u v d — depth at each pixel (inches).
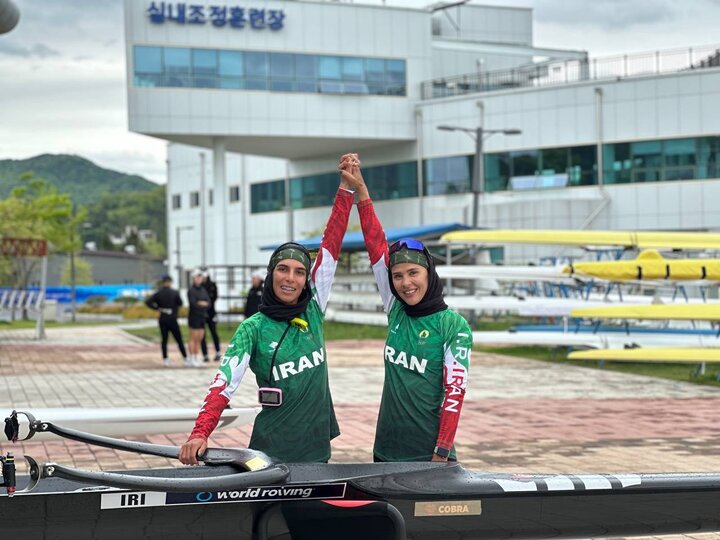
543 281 981.2
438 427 175.8
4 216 1994.3
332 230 179.3
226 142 1750.7
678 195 1588.3
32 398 515.2
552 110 1662.2
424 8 2000.5
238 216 2209.6
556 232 871.1
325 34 1721.2
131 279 3996.1
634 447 355.3
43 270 1187.3
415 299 173.0
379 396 520.4
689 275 695.1
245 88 1669.5
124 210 7485.2
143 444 180.1
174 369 717.3
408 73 1790.1
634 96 1610.5
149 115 1624.0
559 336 756.0
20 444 359.9
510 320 1294.3
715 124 1566.2
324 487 163.0
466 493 170.1
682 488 180.2
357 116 1749.5
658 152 1599.4
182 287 2395.4
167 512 156.2
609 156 1627.7
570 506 175.8
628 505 178.2
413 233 1119.6
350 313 1344.7
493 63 2027.6
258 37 1673.2
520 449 350.6
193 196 2368.4
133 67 1612.9
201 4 1635.1
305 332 171.6
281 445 171.6
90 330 1438.2
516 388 561.0
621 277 707.4
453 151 1752.0
